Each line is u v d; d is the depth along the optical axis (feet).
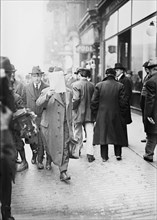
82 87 22.65
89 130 22.63
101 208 14.61
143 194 16.31
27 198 15.76
